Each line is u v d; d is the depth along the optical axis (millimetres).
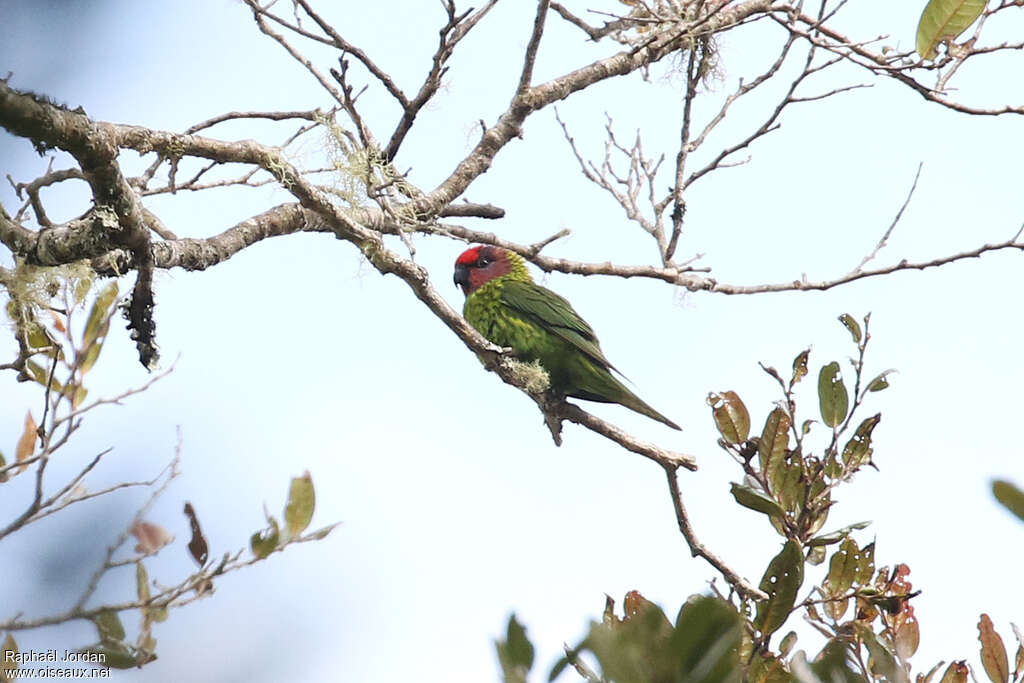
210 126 10023
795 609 8133
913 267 13141
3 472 8188
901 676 7113
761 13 13133
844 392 9062
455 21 9922
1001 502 4750
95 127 7523
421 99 10398
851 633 8102
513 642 5062
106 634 7078
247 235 9906
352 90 9859
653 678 4609
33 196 8328
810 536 8758
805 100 13203
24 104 7039
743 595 8305
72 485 7469
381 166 10508
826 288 13203
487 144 12070
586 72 12820
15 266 8664
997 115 12398
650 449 10562
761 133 13312
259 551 7586
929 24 12203
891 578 8453
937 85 12344
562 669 4969
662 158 13688
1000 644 7648
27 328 8797
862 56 13094
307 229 10430
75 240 8328
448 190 11703
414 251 10008
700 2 12758
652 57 13445
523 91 12195
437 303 10461
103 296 8891
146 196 9883
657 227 13453
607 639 4680
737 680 4586
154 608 7031
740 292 13328
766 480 8852
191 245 9383
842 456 8961
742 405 9086
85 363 8883
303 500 7809
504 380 11203
